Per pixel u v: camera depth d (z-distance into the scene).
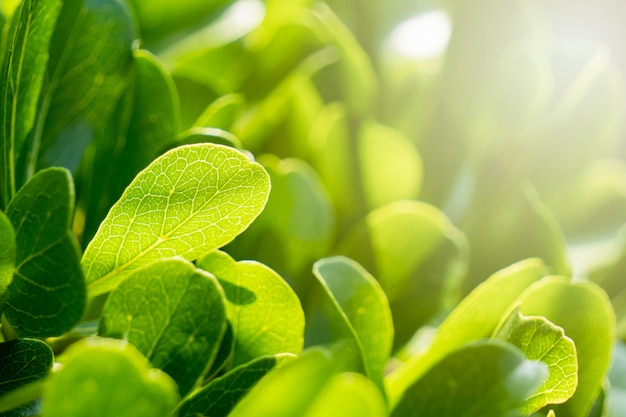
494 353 0.37
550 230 0.52
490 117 0.58
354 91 0.57
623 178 0.58
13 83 0.40
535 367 0.37
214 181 0.37
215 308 0.37
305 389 0.34
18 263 0.36
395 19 0.63
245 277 0.40
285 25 0.57
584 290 0.43
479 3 0.60
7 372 0.38
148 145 0.45
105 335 0.37
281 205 0.49
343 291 0.42
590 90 0.58
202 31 0.56
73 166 0.45
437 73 0.60
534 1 0.67
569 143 0.58
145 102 0.46
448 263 0.51
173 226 0.38
